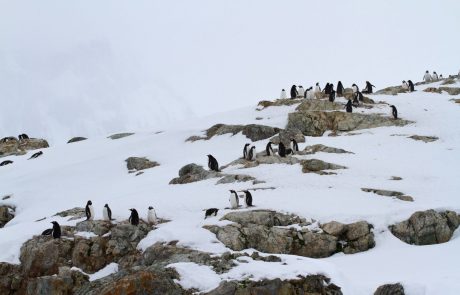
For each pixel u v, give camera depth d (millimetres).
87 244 27141
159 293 16188
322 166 33688
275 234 24875
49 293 21859
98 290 16734
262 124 51062
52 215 36062
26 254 26969
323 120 47688
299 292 16406
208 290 16250
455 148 38500
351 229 24797
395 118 46969
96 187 43594
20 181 48125
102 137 63000
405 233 24781
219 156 44000
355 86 57750
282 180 32188
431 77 69000
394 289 16797
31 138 70125
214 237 24641
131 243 26922
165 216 29422
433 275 18359
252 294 16016
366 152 38531
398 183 30859
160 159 48469
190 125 58438
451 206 26250
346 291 17141
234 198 27906
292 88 58219
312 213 26250
